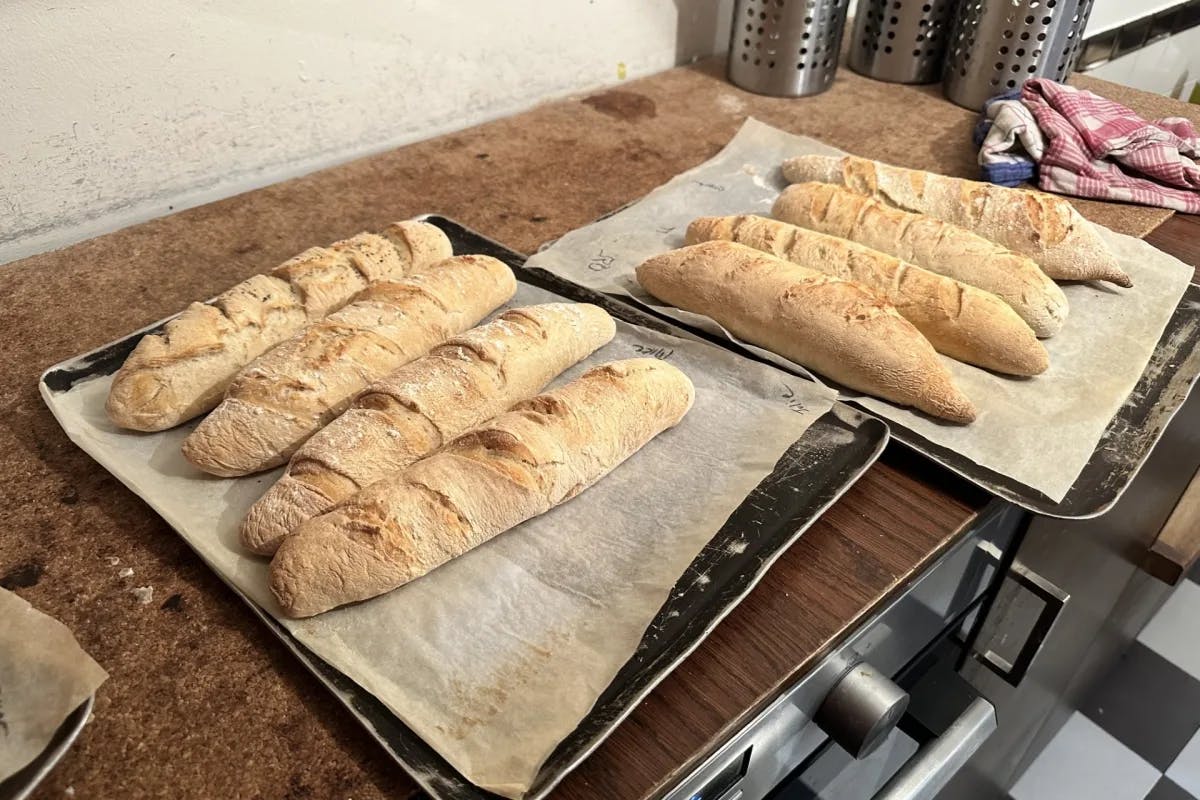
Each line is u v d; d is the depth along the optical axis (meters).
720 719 0.54
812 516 0.65
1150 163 1.15
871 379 0.77
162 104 0.99
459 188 1.15
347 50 1.11
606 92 1.44
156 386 0.71
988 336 0.80
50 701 0.47
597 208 1.12
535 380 0.76
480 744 0.50
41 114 0.91
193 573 0.62
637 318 0.87
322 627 0.57
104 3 0.89
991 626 0.86
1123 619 1.34
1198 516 1.25
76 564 0.62
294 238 1.02
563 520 0.66
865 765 0.79
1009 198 0.99
